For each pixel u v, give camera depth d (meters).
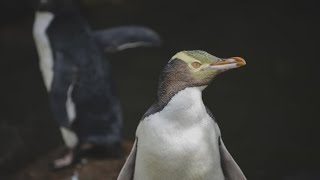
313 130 12.75
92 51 9.36
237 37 17.53
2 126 12.25
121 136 9.59
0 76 15.27
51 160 9.95
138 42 9.53
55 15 9.21
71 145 9.45
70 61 9.20
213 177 5.88
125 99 13.94
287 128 12.87
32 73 15.41
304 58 16.11
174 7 19.53
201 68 5.77
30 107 13.57
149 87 14.57
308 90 14.47
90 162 9.47
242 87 14.60
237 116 13.30
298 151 12.01
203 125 5.73
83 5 17.47
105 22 18.30
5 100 14.00
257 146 12.15
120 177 6.14
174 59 5.88
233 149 12.05
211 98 14.08
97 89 9.34
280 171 11.31
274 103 13.87
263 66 15.70
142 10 19.22
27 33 17.69
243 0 20.02
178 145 5.66
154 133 5.70
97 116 9.38
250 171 11.31
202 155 5.71
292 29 17.89
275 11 19.14
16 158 10.85
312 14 18.81
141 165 5.91
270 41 17.20
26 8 18.12
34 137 11.77
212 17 18.89
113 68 15.67
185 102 5.71
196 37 17.61
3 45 16.94
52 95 9.21
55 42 9.15
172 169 5.77
